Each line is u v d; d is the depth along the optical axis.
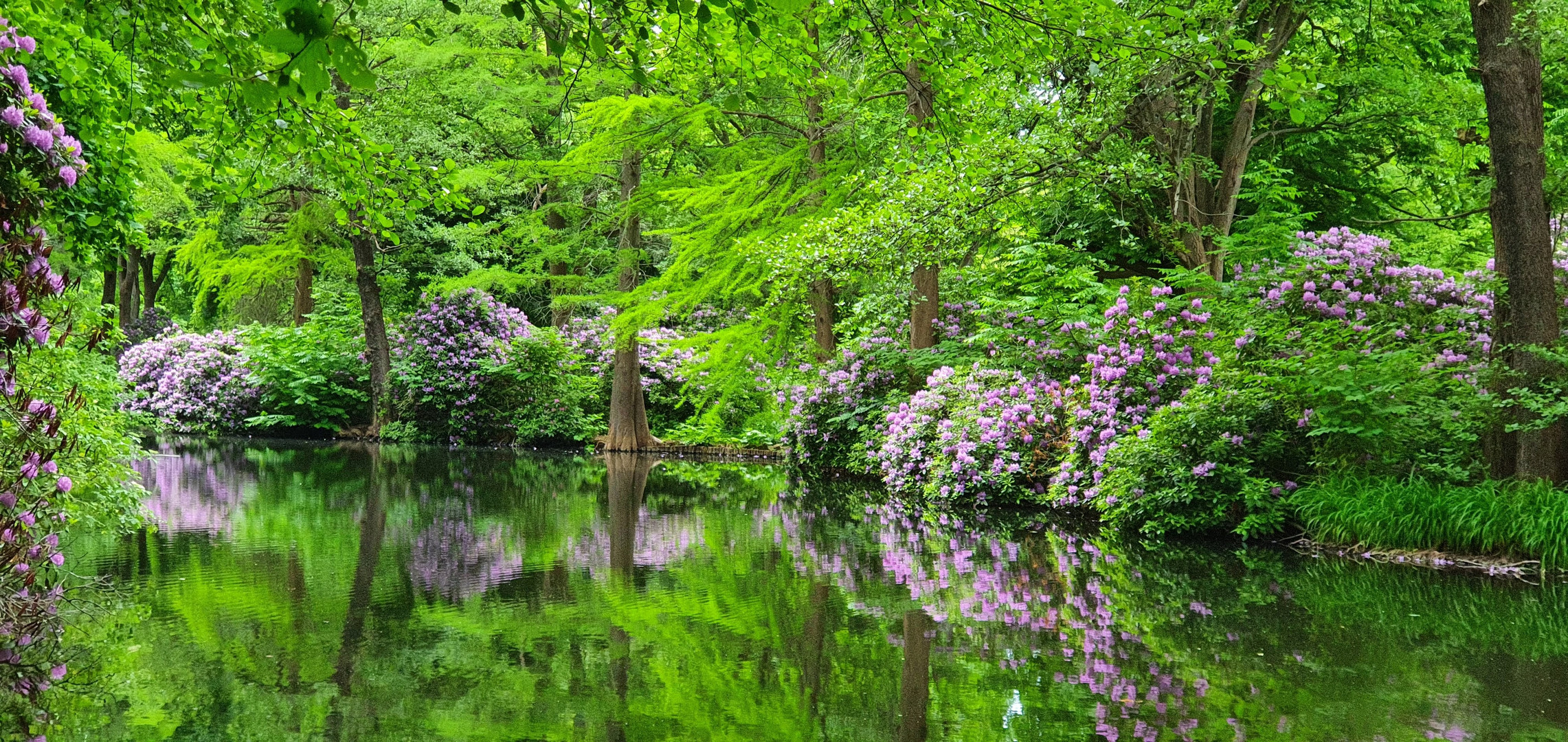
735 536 9.34
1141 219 13.37
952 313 15.97
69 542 8.16
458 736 3.93
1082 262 15.22
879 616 6.10
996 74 7.57
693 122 16.22
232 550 7.96
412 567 7.46
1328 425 8.73
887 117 14.52
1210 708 4.29
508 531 9.34
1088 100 11.31
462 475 14.73
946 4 5.54
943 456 12.34
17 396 4.65
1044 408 11.72
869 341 16.00
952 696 4.50
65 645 5.14
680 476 15.44
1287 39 12.57
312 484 12.96
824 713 4.27
